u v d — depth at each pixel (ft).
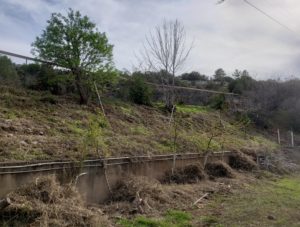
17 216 17.56
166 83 56.18
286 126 78.02
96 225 18.71
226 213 24.21
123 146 30.89
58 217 18.17
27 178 20.36
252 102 77.30
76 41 35.94
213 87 84.12
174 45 57.88
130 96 49.67
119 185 26.23
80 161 23.22
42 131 27.63
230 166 42.96
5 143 23.07
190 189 29.71
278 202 28.43
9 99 31.58
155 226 20.42
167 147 36.45
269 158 49.73
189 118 54.24
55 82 37.58
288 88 81.92
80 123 32.19
